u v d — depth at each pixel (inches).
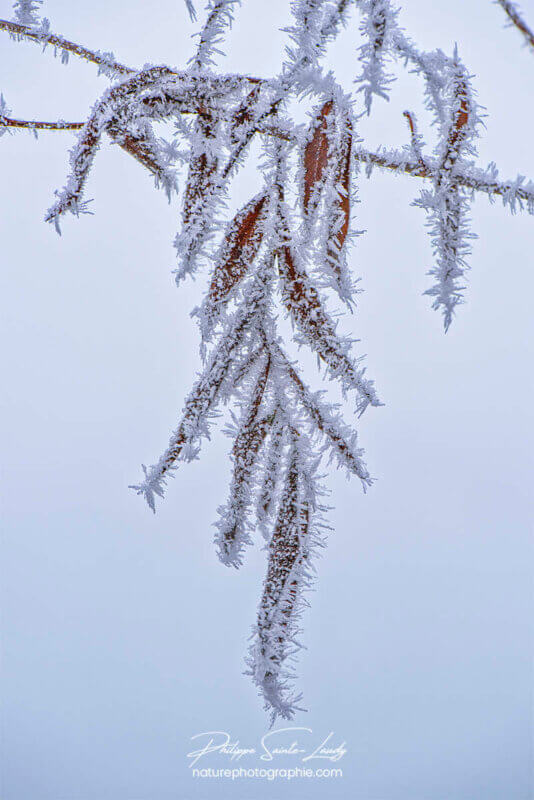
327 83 29.2
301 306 29.4
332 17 28.9
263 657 29.5
